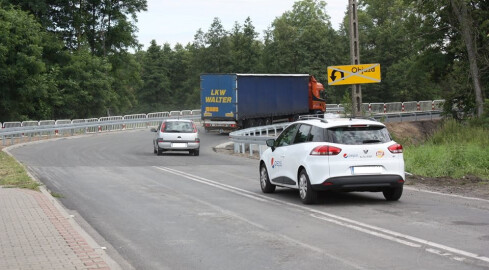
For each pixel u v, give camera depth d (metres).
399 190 12.24
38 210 11.02
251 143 28.20
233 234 9.09
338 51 99.31
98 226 9.95
